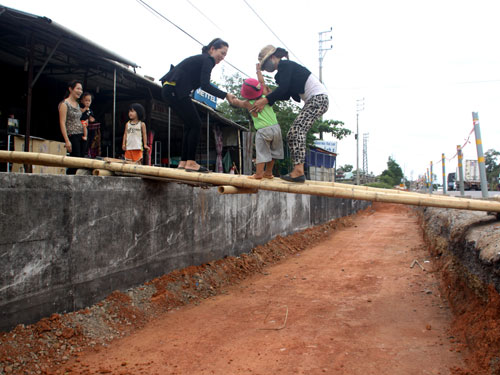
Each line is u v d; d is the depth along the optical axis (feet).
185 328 16.02
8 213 12.45
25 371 11.54
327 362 12.46
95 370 12.00
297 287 23.21
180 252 21.84
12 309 12.57
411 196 15.67
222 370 12.02
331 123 100.37
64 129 20.84
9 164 27.71
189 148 18.29
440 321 16.08
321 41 101.30
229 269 25.71
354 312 17.94
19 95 38.60
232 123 53.16
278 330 15.66
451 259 19.51
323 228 52.80
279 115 73.82
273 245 35.29
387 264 29.40
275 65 17.34
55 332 13.52
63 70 36.63
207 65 17.19
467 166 98.48
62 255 14.46
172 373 11.83
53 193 14.10
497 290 11.69
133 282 18.17
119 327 15.49
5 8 22.61
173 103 17.99
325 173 101.14
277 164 73.05
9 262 12.48
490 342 11.13
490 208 15.05
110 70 34.78
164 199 20.45
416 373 11.48
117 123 45.44
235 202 28.89
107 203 16.61
